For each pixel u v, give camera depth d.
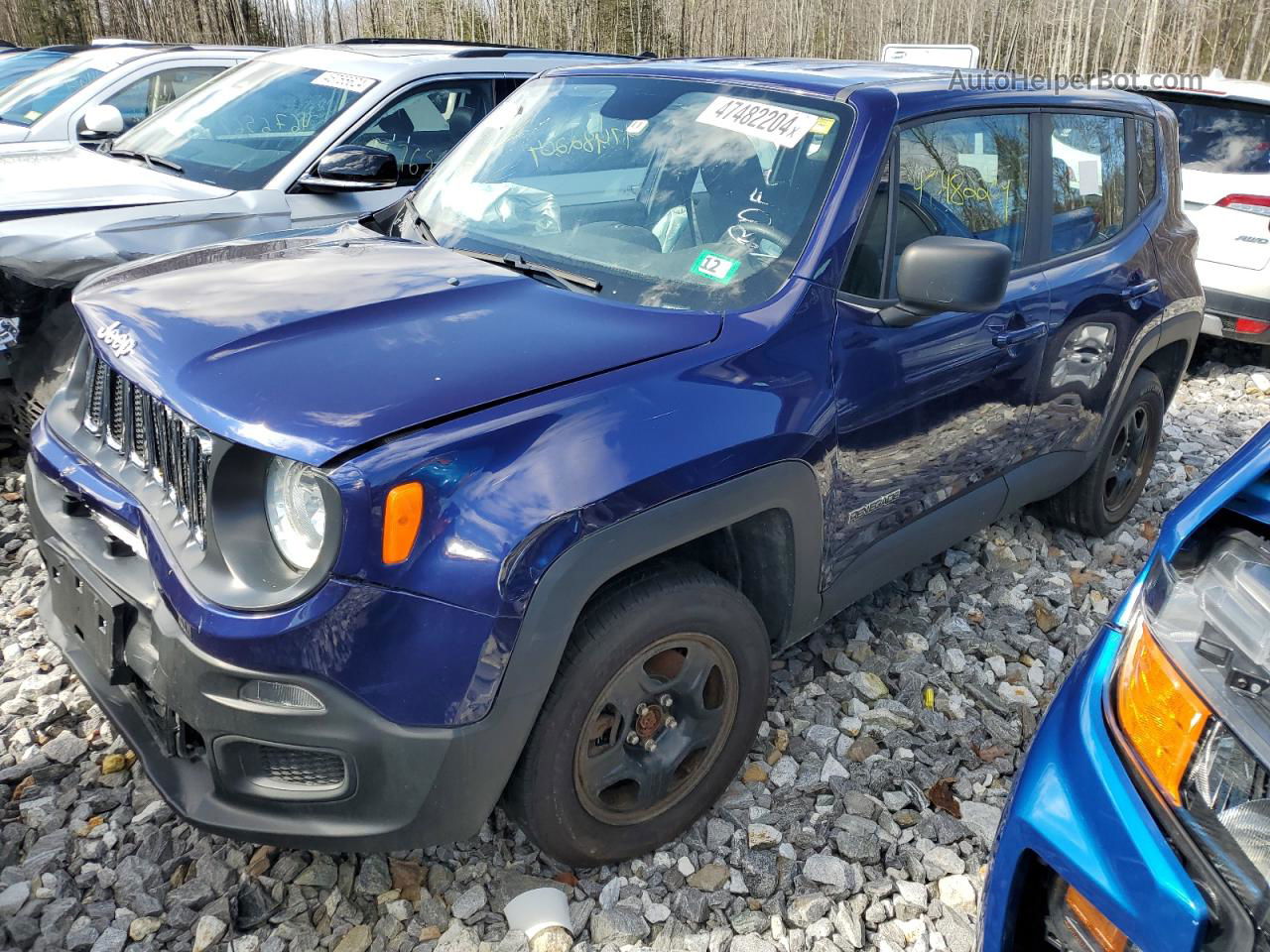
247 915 2.25
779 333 2.41
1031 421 3.37
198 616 1.89
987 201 3.12
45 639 3.15
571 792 2.19
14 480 4.08
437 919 2.26
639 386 2.14
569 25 45.84
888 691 3.18
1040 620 3.65
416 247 2.82
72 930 2.19
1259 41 36.03
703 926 2.30
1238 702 1.35
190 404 1.93
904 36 53.56
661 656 2.31
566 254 2.73
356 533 1.79
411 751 1.90
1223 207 6.37
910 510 2.95
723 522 2.23
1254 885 1.27
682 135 2.91
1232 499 1.57
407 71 5.21
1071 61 40.19
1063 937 1.49
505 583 1.88
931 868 2.51
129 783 2.60
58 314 3.71
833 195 2.60
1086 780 1.49
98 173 4.89
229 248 2.82
